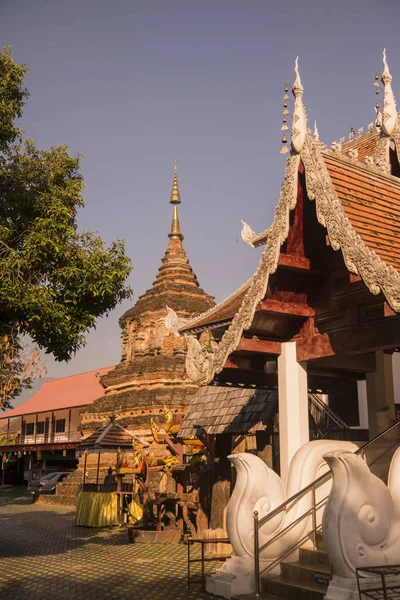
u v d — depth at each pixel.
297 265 10.30
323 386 14.13
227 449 16.02
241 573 9.61
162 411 32.16
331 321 10.61
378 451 11.23
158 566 13.01
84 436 36.59
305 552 9.77
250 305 10.36
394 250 9.30
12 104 14.18
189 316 35.72
